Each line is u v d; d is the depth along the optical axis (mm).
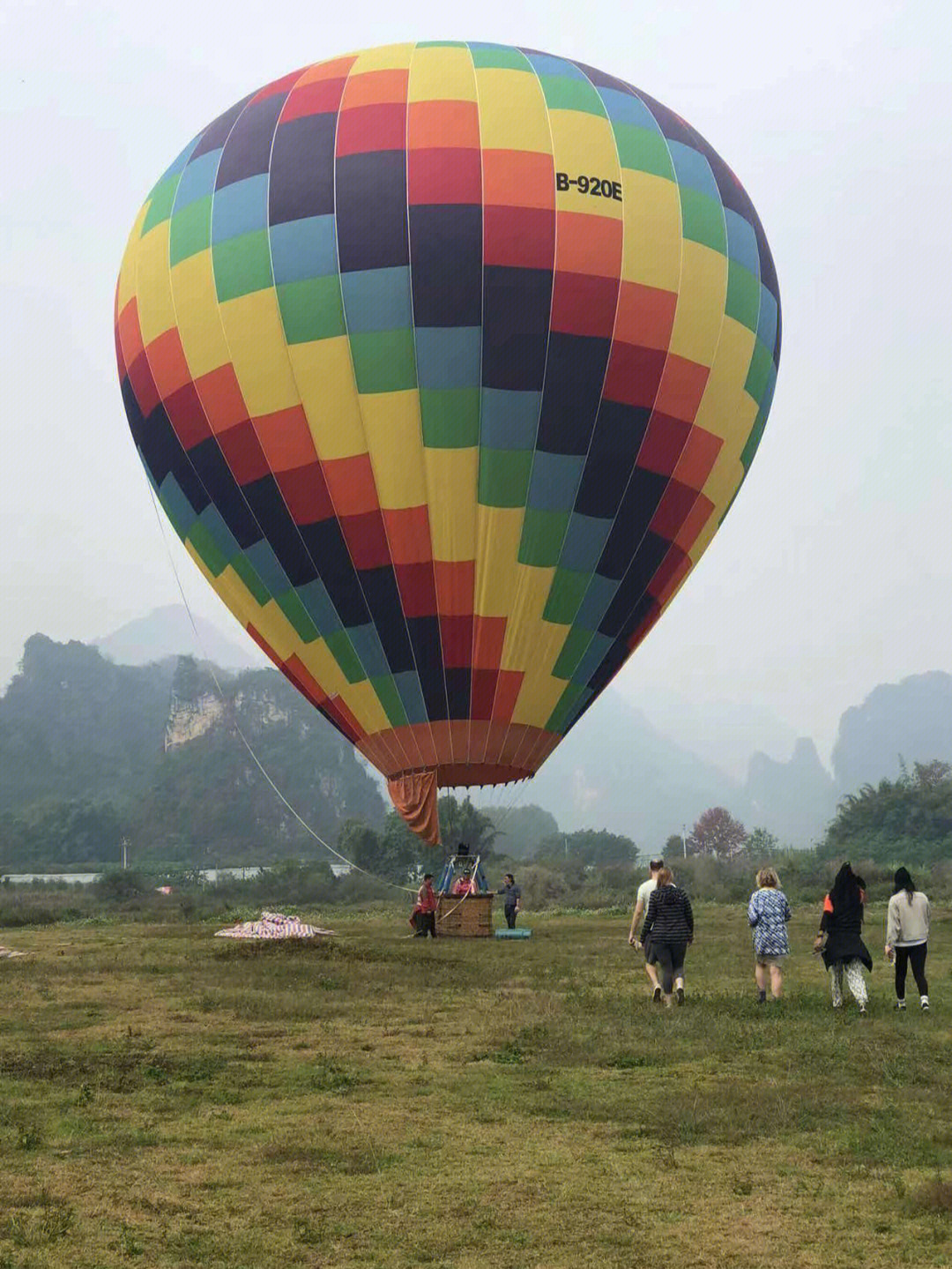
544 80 24203
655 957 15820
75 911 58156
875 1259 6648
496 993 17234
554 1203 7625
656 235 23578
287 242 23078
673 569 25344
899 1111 9812
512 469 23188
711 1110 9852
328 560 23844
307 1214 7453
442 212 22766
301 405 23250
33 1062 12109
